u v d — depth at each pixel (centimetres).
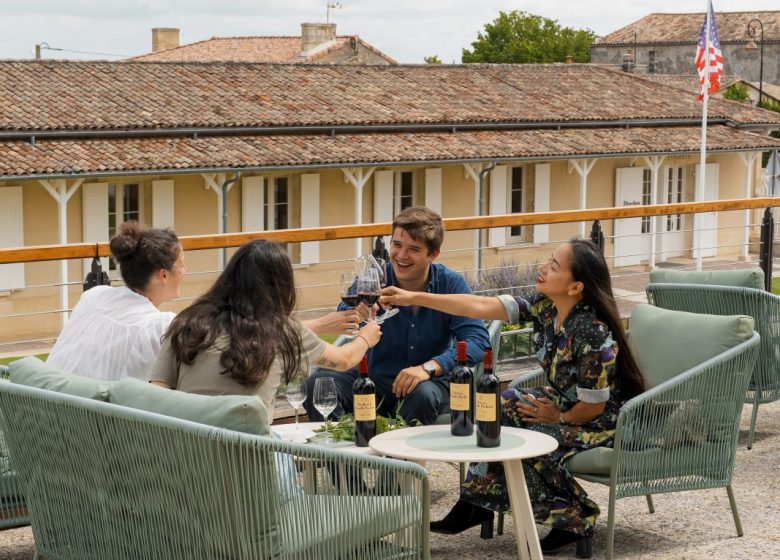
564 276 494
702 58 2528
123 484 391
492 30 8375
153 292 471
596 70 3322
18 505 455
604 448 493
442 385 550
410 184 2556
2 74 2245
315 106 2497
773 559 496
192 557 377
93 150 2055
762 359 680
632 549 513
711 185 3039
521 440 466
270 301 421
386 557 398
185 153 2141
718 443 520
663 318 578
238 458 356
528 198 2733
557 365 504
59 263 2052
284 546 371
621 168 2855
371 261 533
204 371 413
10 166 1905
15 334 1991
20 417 423
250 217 2312
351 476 389
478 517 522
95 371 460
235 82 2542
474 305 526
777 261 2866
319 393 473
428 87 2822
